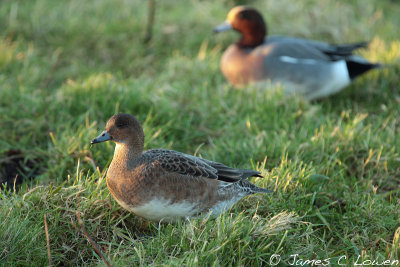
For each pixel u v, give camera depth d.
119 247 6.21
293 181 7.49
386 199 7.80
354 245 6.48
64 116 9.77
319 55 11.07
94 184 7.17
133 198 6.41
